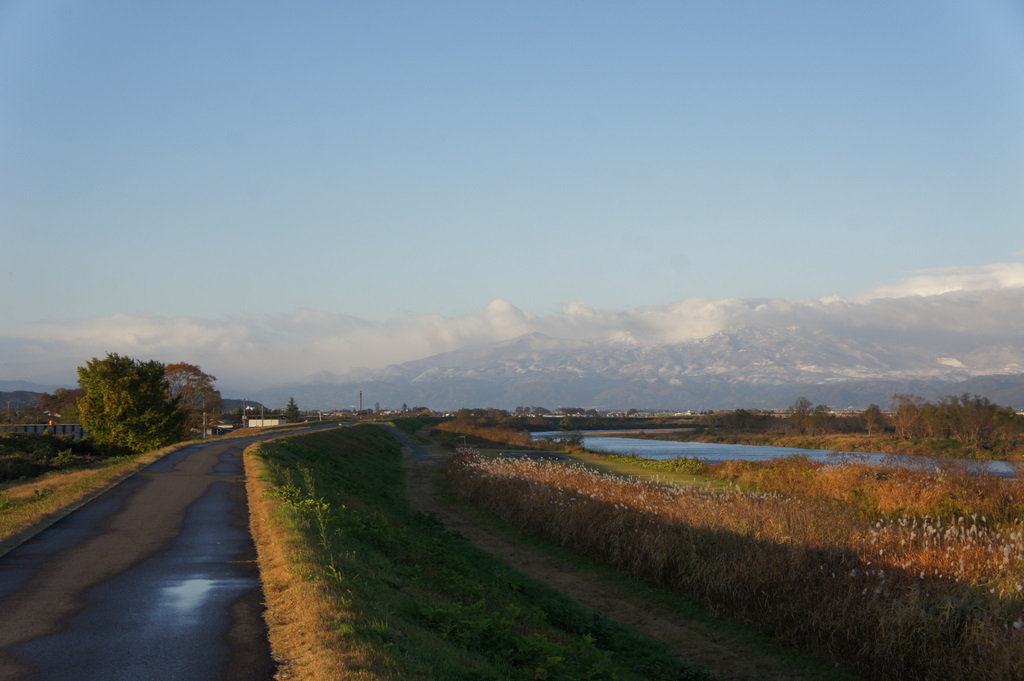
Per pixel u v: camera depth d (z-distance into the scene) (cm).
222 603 1130
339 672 797
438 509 3703
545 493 3128
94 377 5781
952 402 10281
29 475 3922
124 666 852
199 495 2470
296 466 3759
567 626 1795
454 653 990
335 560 1393
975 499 2981
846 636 1638
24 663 862
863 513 3033
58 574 1330
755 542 2062
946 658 1452
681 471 5375
